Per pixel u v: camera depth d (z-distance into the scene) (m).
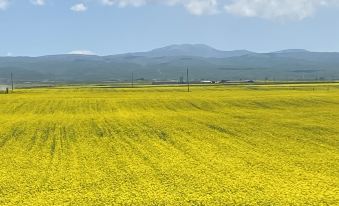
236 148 41.31
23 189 26.38
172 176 29.50
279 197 24.08
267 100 97.50
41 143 45.59
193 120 64.75
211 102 96.62
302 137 47.94
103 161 35.31
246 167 32.44
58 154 38.97
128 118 68.38
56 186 27.09
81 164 34.19
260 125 58.09
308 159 35.75
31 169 32.41
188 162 34.41
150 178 29.08
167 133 51.88
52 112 81.56
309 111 76.31
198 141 45.84
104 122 63.22
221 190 25.72
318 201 23.30
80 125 60.03
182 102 97.81
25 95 129.62
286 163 34.09
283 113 73.69
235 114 73.19
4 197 24.59
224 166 32.84
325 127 55.44
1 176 29.92
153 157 36.84
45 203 23.23
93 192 25.53
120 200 23.72
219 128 55.75
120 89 169.75
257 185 26.80
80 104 96.69
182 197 24.28
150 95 123.81
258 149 40.69
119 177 29.47
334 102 91.44
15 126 59.31
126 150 40.72
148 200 23.78
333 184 27.06
